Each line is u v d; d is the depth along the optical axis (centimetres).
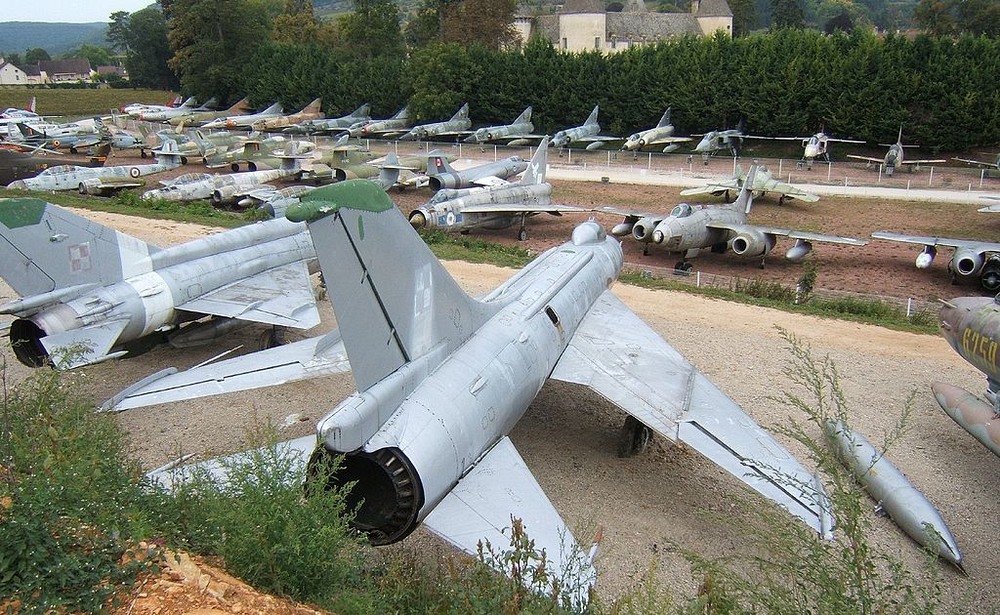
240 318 1457
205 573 573
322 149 5441
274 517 607
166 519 648
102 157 4925
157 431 1238
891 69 5275
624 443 1188
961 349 1336
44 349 1274
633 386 1139
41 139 5878
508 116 6838
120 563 567
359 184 707
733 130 5847
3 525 557
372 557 869
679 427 1026
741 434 1026
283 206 2853
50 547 549
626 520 1013
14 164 5012
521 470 834
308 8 11094
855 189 4431
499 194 3262
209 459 803
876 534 1000
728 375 1554
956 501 1098
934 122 5206
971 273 2438
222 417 1297
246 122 6950
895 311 2147
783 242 3238
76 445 729
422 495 729
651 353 1270
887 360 1669
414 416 775
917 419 1368
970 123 5081
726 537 980
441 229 3034
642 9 10725
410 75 7125
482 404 862
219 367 1051
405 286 795
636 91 6206
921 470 1185
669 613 682
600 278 1509
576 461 1181
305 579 601
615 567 905
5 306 1219
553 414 1357
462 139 6806
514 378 959
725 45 5956
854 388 1503
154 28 10919
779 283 2567
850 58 5406
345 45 9106
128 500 651
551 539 712
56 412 859
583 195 4356
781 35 5944
